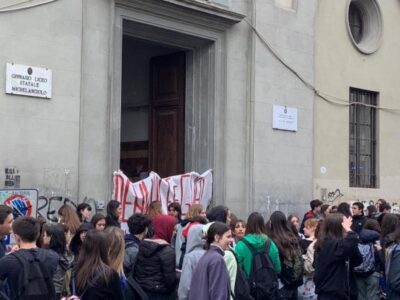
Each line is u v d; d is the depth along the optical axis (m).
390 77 19.53
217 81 15.11
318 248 8.29
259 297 7.62
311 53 17.08
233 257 7.21
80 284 5.65
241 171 15.41
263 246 7.76
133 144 17.06
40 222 7.16
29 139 11.44
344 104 18.02
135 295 7.01
